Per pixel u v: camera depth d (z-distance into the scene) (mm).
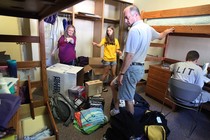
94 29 3727
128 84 1757
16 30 2730
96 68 3355
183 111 2518
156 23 2498
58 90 2469
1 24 2604
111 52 3195
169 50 3102
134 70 1710
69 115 1982
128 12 1675
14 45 2777
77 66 2932
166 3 3031
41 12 1278
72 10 3064
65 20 2988
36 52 2947
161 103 2725
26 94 1705
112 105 2301
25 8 1159
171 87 2000
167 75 2467
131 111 1868
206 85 2244
